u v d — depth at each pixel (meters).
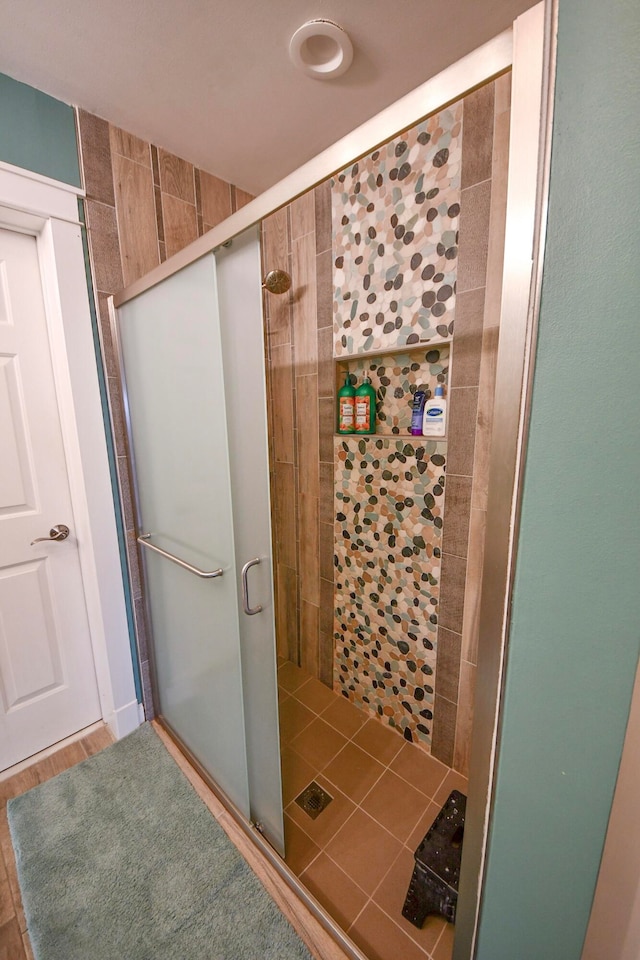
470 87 0.48
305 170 0.67
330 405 1.65
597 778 0.51
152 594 1.55
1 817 1.30
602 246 0.41
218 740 1.31
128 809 1.30
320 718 1.72
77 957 0.94
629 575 0.45
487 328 1.14
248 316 0.86
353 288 1.46
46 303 1.38
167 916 1.02
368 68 1.14
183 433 1.17
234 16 0.97
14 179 1.17
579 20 0.39
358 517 1.62
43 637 1.53
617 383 0.43
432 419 1.33
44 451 1.46
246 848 1.19
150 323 1.21
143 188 1.44
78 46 1.04
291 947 0.96
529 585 0.53
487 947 0.68
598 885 0.54
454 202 1.15
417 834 1.25
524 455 0.50
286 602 2.07
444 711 1.46
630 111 0.38
